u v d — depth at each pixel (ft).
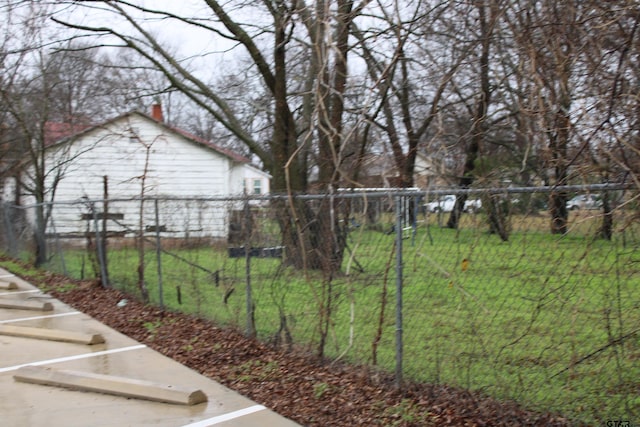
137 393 16.80
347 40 25.62
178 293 28.02
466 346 16.38
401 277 16.56
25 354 21.68
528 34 15.43
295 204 20.56
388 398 16.24
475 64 20.93
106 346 22.86
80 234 40.52
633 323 13.12
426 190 14.60
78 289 35.83
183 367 19.90
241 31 37.04
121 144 70.90
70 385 17.71
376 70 24.40
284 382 18.12
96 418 15.25
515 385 14.99
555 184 13.70
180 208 27.99
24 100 55.67
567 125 14.20
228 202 24.20
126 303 30.99
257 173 97.96
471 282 15.57
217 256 24.90
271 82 38.65
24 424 14.84
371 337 18.98
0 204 67.56
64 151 55.72
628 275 12.77
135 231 31.96
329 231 18.97
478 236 15.20
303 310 20.45
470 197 15.23
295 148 38.78
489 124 25.80
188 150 75.87
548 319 14.75
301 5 25.31
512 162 33.53
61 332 24.02
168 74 43.16
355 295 19.11
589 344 14.12
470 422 14.48
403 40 18.84
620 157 12.97
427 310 17.28
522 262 14.42
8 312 29.99
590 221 13.12
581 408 13.89
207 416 15.39
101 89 54.34
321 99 14.48
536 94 15.52
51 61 50.90
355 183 14.43
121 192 71.92
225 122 43.45
